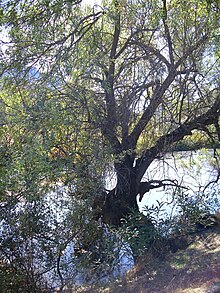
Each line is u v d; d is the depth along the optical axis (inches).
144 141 403.5
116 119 353.1
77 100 315.0
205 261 296.7
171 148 402.3
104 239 309.1
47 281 295.0
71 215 300.4
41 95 294.7
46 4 320.2
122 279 297.1
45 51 319.9
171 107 383.6
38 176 257.4
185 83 377.4
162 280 274.1
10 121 273.1
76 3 331.6
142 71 365.1
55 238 295.9
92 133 330.6
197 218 357.7
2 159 257.0
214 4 356.2
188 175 428.8
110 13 337.4
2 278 277.9
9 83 315.6
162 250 335.6
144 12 363.9
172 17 369.4
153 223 341.4
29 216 287.4
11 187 253.1
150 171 411.2
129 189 384.2
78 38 332.8
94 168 321.7
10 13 316.2
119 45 382.0
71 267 296.0
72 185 303.6
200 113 398.0
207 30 366.3
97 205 337.4
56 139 291.4
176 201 364.8
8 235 284.2
